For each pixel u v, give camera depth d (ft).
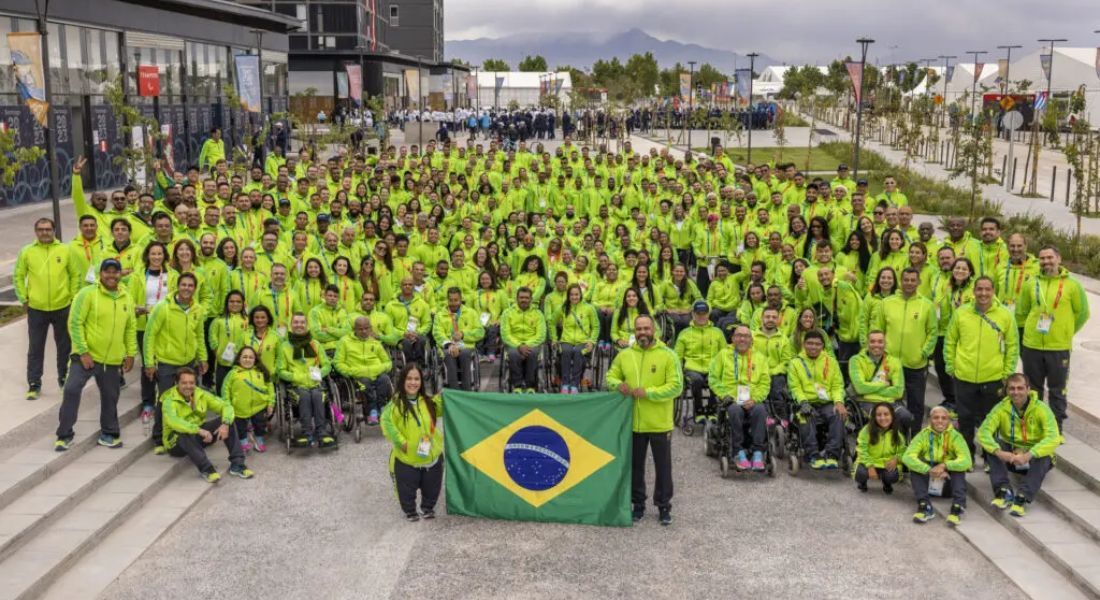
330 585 29.96
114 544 32.37
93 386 45.60
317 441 41.42
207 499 36.63
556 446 34.71
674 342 53.72
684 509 35.99
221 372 43.11
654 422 34.14
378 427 45.32
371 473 39.45
